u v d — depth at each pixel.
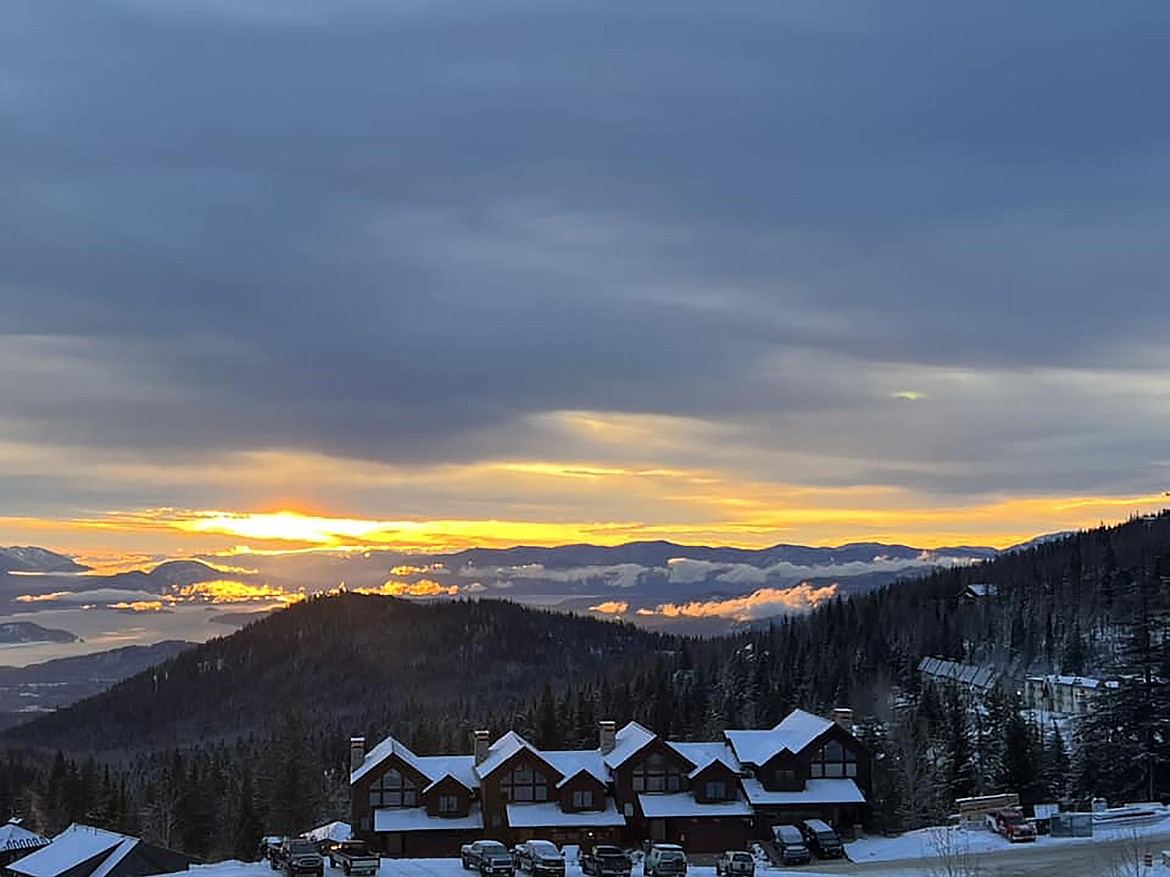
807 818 106.31
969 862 82.56
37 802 163.88
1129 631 154.62
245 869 80.69
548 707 148.25
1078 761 119.06
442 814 108.56
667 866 77.81
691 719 157.50
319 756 199.75
